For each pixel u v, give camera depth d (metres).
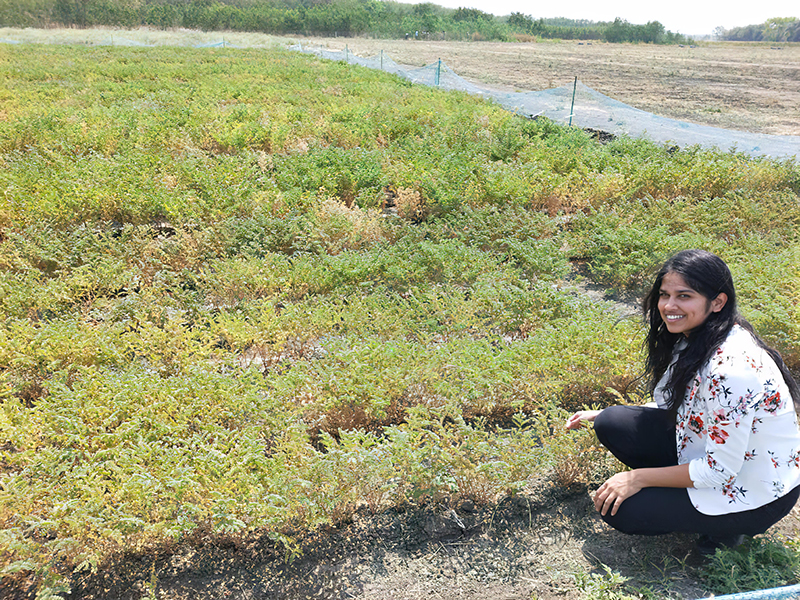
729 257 5.93
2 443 3.63
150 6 60.81
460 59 37.41
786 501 2.59
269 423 3.67
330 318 4.96
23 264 5.61
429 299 5.29
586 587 2.82
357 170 8.53
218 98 16.02
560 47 52.44
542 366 4.07
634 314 5.69
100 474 3.17
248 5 69.38
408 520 3.26
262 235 6.60
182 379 3.86
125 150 9.48
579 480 3.51
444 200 7.71
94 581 2.88
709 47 56.84
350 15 62.34
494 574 2.96
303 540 3.11
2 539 2.62
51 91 16.03
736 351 2.48
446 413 3.80
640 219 7.39
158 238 6.66
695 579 2.84
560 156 9.72
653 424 3.05
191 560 3.00
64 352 4.26
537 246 6.38
